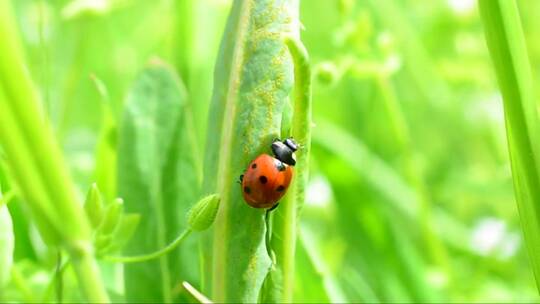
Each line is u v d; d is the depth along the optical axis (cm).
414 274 20
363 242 21
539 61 28
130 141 17
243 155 14
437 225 24
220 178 14
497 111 27
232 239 14
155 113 17
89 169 21
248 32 14
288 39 14
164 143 17
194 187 17
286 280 15
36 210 12
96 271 12
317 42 32
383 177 22
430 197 26
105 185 18
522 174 14
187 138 17
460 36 28
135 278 16
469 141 28
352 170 21
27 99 12
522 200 14
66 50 26
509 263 23
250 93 14
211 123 15
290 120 14
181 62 21
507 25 14
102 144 18
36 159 12
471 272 23
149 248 16
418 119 29
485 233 24
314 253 17
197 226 14
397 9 27
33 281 17
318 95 28
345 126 26
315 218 24
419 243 23
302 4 32
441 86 28
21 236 18
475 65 27
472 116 28
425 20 29
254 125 14
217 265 14
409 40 27
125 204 17
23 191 12
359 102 26
